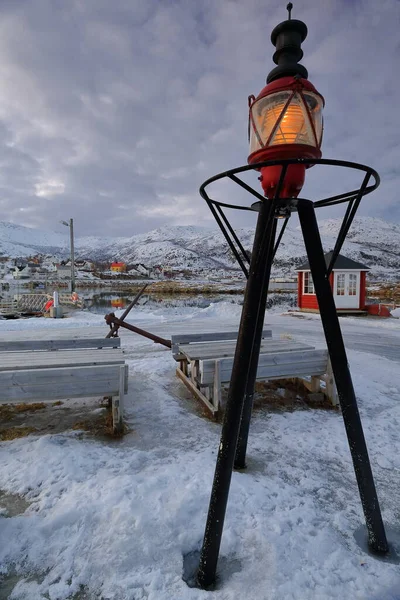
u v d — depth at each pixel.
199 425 3.66
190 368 4.87
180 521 2.10
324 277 2.00
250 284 1.84
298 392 4.70
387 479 2.75
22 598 1.66
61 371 3.27
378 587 1.71
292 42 2.02
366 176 1.79
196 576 1.79
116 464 2.81
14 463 2.81
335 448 3.22
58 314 14.52
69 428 3.54
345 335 10.51
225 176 1.83
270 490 2.50
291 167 1.86
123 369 3.38
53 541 1.97
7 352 4.41
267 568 1.81
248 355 1.79
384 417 3.95
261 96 1.92
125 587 1.70
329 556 1.91
